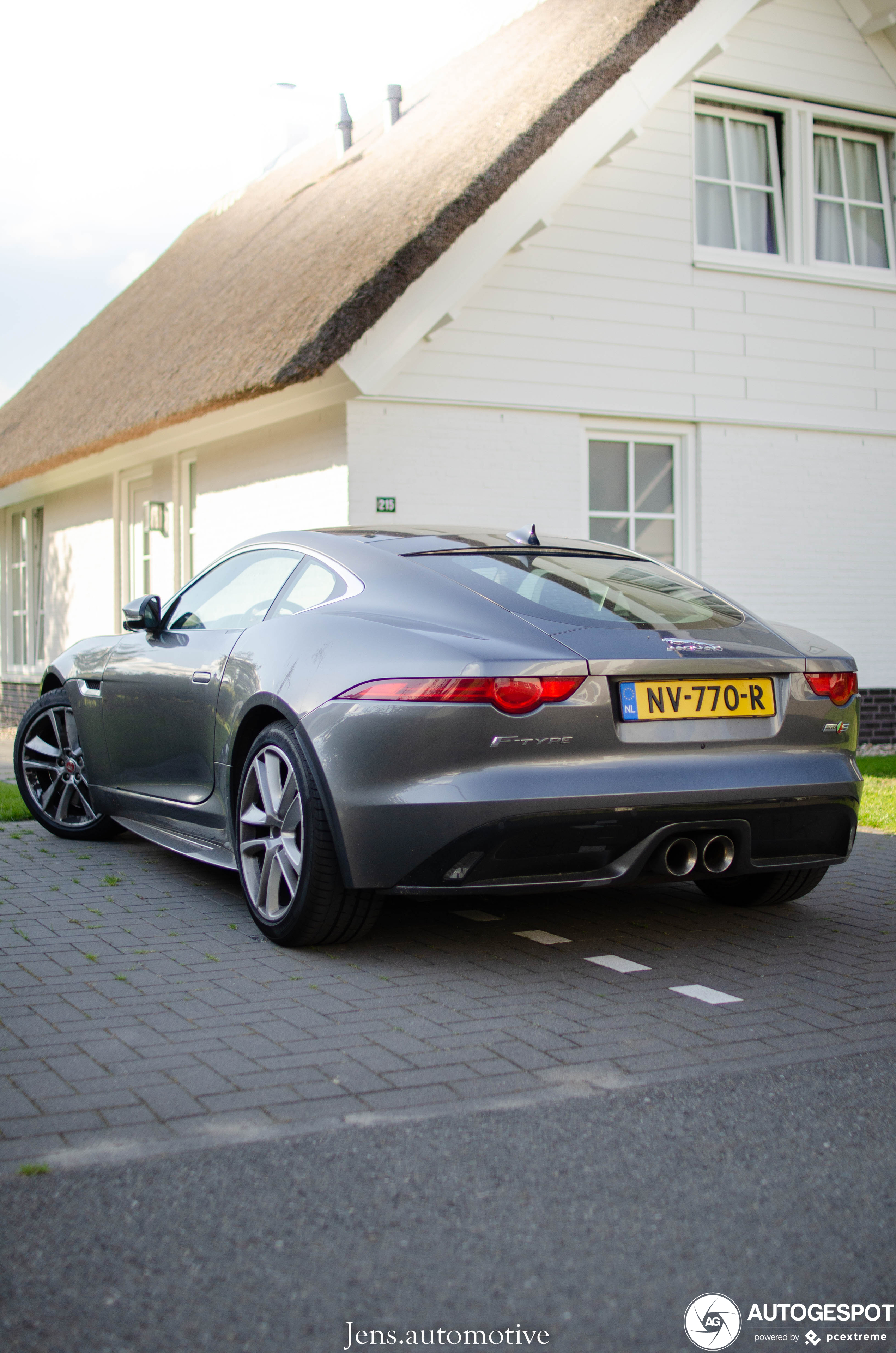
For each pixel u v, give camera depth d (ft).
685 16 28.35
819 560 34.01
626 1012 11.16
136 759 17.04
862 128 35.58
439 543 14.33
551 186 27.81
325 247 30.35
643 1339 6.09
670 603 13.67
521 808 11.34
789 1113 8.93
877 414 34.76
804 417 33.68
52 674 19.71
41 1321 6.15
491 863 11.55
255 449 31.89
